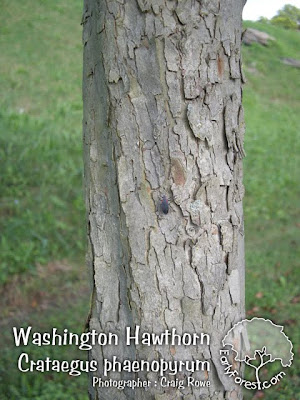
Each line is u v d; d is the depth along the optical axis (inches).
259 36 593.0
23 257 189.9
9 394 125.6
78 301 178.1
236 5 74.2
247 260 211.6
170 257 73.1
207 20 71.0
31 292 178.5
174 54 70.0
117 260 75.8
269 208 271.4
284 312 171.3
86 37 76.1
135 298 74.2
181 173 72.0
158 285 73.4
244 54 555.2
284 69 552.1
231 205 76.2
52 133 294.7
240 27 75.9
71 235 214.2
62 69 415.8
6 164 247.0
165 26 69.4
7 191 229.5
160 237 72.7
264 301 177.9
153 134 71.2
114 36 70.5
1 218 212.1
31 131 290.4
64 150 279.0
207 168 73.0
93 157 75.9
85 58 76.7
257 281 193.6
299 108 482.6
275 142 371.6
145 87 70.7
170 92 70.4
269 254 219.5
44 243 199.5
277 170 319.3
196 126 71.7
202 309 75.0
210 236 74.4
